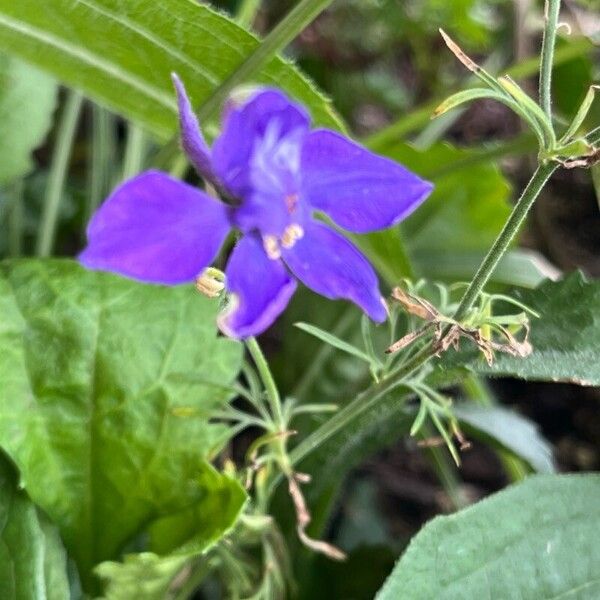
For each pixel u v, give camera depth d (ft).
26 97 0.77
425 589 0.57
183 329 0.65
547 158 0.51
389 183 0.49
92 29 0.62
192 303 0.65
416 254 0.91
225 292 0.49
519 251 0.95
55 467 0.64
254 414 0.90
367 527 0.92
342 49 1.10
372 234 0.73
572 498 0.61
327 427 0.61
